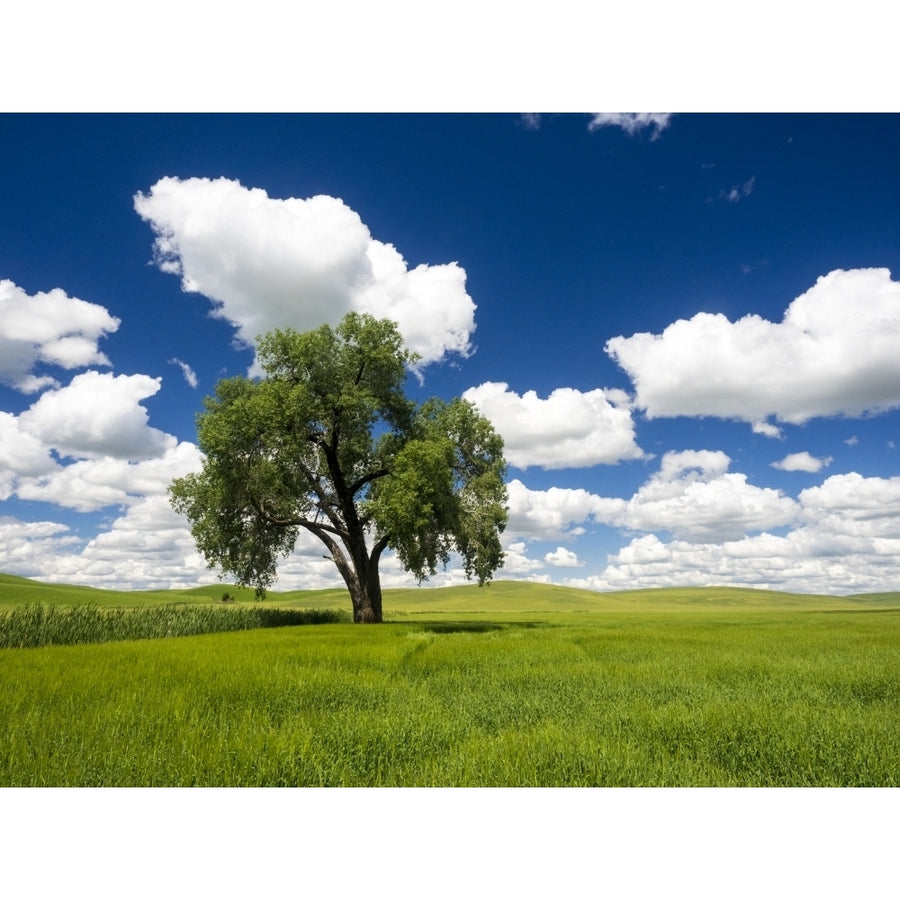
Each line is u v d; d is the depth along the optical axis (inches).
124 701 337.4
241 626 1449.3
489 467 1547.7
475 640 897.5
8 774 214.8
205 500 1439.5
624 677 478.9
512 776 217.2
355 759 240.4
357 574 1521.9
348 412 1435.8
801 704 345.7
